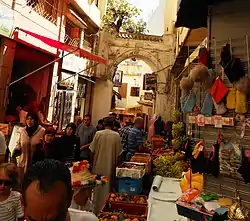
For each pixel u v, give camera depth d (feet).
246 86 7.06
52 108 30.83
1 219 8.29
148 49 50.06
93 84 47.65
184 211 7.28
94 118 47.60
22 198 3.53
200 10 9.01
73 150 17.04
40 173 3.50
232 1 8.13
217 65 8.32
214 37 8.52
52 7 30.19
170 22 50.78
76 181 8.50
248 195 7.16
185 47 23.12
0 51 21.84
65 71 34.81
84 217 5.06
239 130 7.42
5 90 22.06
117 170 15.65
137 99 79.61
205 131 8.38
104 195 15.70
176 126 21.63
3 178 8.51
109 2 53.88
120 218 10.32
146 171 18.12
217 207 7.00
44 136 16.53
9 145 17.31
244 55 7.68
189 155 9.89
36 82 29.76
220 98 7.63
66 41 35.60
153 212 9.05
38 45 26.66
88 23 42.19
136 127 22.72
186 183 10.36
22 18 23.82
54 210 3.38
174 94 44.86
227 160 7.43
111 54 49.52
